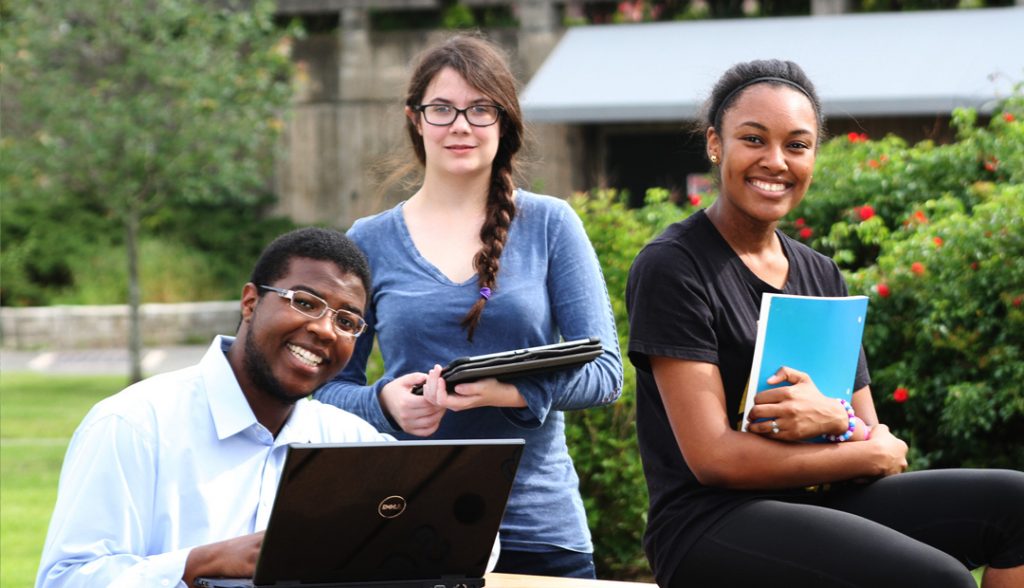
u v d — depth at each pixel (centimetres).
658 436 406
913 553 354
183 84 1681
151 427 370
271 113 1816
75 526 356
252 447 383
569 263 478
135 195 1725
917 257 809
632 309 405
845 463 383
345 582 345
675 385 391
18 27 1678
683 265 399
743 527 376
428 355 469
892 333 822
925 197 905
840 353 395
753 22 1811
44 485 1045
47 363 1997
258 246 2292
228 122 1706
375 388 454
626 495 754
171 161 1697
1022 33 1658
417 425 440
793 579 365
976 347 792
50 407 1478
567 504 472
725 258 408
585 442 751
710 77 562
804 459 381
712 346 395
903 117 1627
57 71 1664
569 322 473
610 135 1883
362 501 334
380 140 2119
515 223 480
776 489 391
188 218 2356
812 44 1706
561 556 466
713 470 382
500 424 462
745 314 403
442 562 354
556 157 1895
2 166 1655
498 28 1988
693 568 383
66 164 1672
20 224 2314
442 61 475
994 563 379
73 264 2273
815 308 385
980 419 772
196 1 1759
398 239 484
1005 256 787
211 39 1733
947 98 1529
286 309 370
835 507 393
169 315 2198
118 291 2230
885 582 354
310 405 404
